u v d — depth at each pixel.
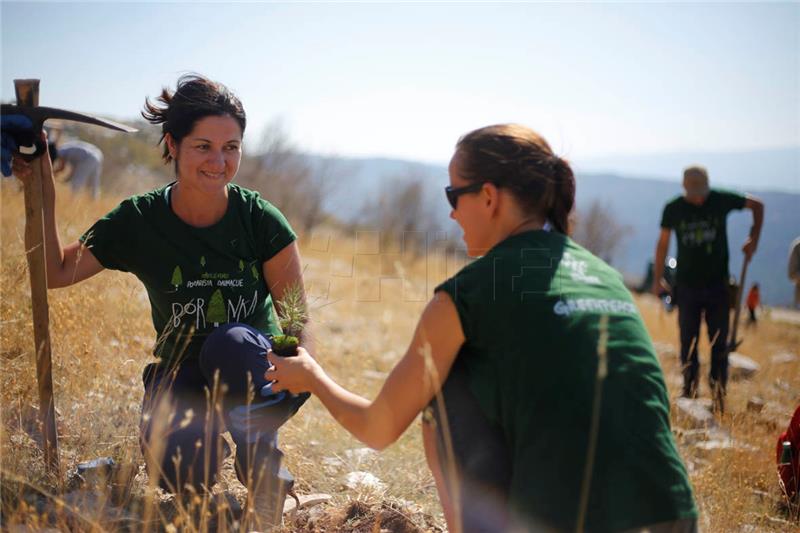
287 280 3.39
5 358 3.90
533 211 2.57
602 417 2.19
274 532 3.07
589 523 2.13
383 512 3.34
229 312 3.34
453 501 2.50
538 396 2.24
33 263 3.14
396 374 2.44
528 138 2.57
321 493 3.67
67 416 3.69
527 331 2.29
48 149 3.21
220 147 3.16
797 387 7.09
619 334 2.33
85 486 3.05
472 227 2.63
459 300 2.36
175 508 3.03
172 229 3.25
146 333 4.89
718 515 3.73
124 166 20.14
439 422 2.51
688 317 6.84
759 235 6.79
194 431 3.09
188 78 3.24
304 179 22.80
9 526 2.58
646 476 2.17
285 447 4.01
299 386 2.75
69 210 6.91
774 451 4.79
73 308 4.22
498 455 2.41
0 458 2.99
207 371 3.06
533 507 2.20
